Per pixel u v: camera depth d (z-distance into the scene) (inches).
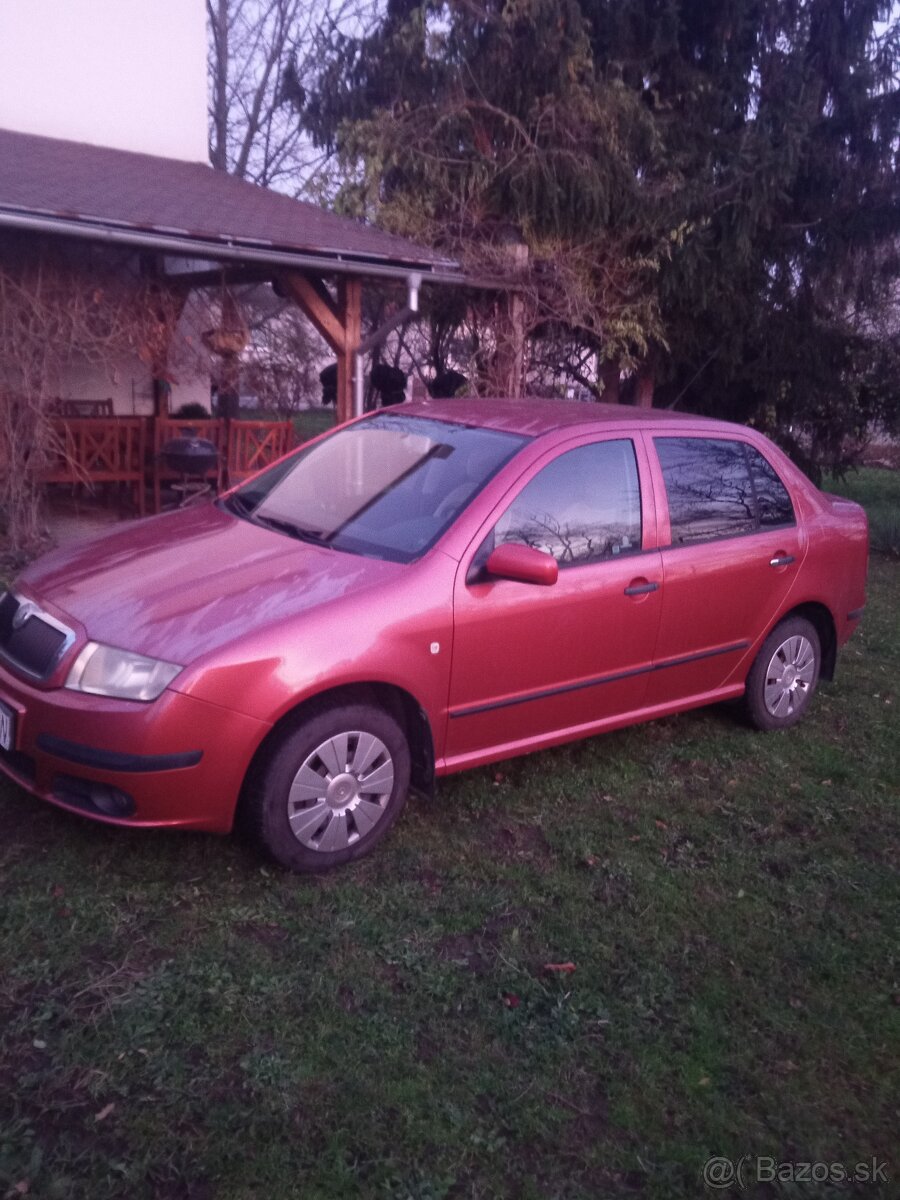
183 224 308.5
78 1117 102.9
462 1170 101.4
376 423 201.8
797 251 525.7
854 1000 133.3
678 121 479.5
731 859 167.5
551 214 424.8
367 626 146.8
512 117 424.8
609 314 456.4
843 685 266.7
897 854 174.2
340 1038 116.8
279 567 156.6
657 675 192.7
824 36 506.9
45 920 132.4
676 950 140.7
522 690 169.8
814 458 577.6
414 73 460.4
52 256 317.1
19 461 320.5
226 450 423.5
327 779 147.3
